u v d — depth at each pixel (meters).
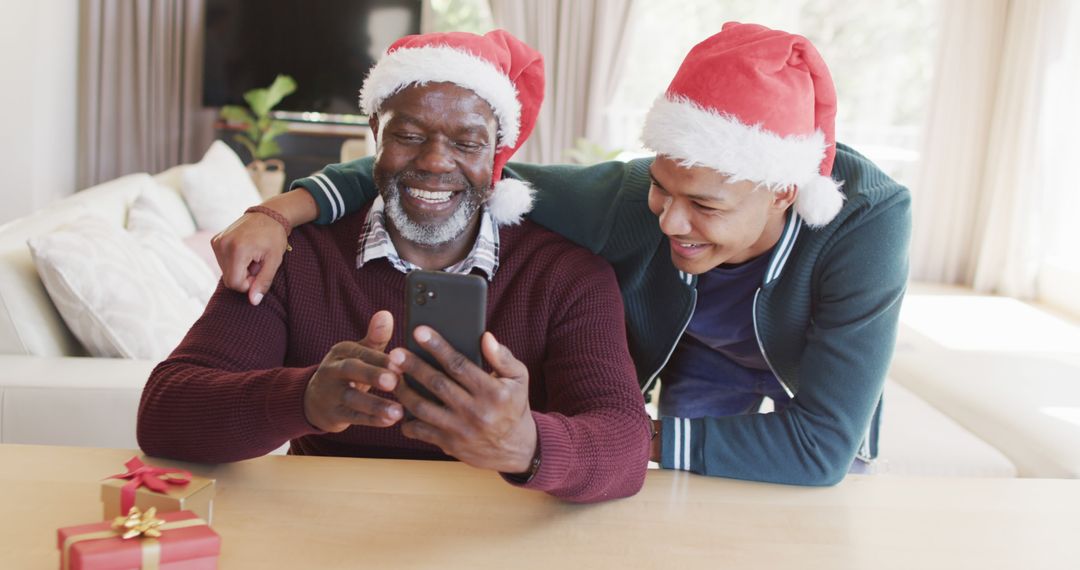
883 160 5.69
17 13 5.07
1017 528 1.03
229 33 5.84
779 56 1.08
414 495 1.02
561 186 1.37
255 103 5.62
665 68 5.98
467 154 1.21
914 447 2.23
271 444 1.03
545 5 5.81
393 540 0.92
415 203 1.22
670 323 1.33
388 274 1.27
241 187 3.84
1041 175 5.04
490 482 1.06
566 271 1.27
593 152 4.99
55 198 5.47
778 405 1.52
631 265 1.33
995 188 5.27
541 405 1.28
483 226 1.29
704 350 1.53
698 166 1.07
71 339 2.04
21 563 0.83
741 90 1.07
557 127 5.96
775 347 1.31
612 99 5.91
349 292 1.27
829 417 1.14
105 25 5.63
